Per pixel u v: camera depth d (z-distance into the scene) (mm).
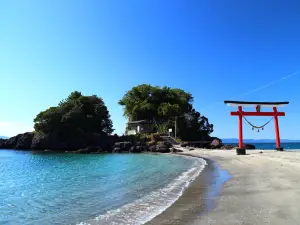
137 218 8977
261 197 10648
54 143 68188
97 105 76438
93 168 27453
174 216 8828
